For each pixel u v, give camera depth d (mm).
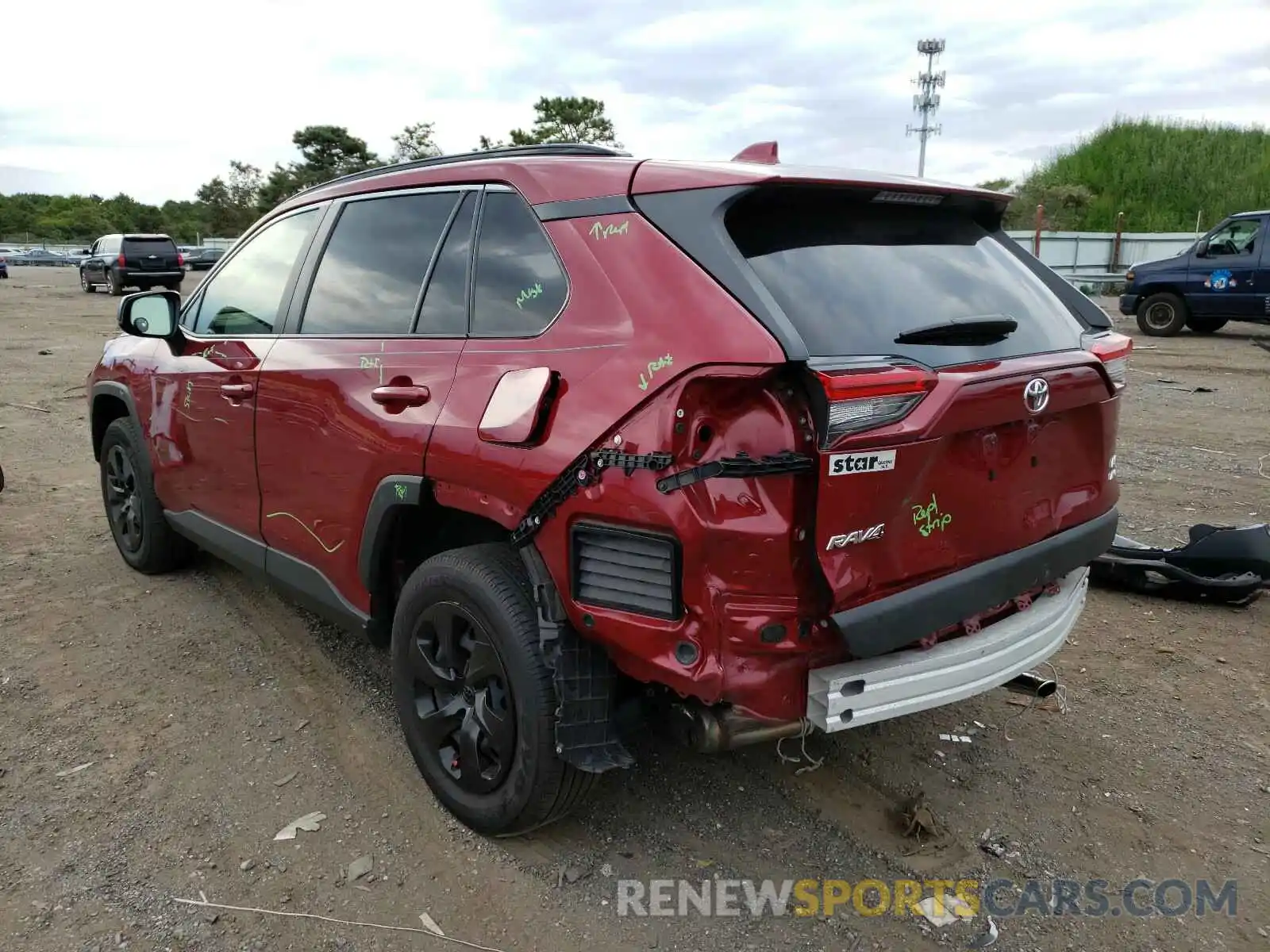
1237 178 33781
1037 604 2834
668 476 2160
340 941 2404
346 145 55469
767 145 2902
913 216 2771
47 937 2383
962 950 2406
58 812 2887
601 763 2475
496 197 2865
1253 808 3008
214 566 5043
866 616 2209
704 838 2832
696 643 2205
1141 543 5363
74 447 7777
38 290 29281
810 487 2117
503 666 2594
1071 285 3186
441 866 2689
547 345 2518
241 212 62562
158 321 4039
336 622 3404
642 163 2523
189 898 2537
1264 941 2439
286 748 3287
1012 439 2523
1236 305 15000
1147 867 2725
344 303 3320
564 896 2576
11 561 5070
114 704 3568
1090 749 3348
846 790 3086
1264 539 4512
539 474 2408
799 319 2215
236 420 3695
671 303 2264
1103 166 36500
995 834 2863
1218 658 4062
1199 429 8469
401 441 2836
